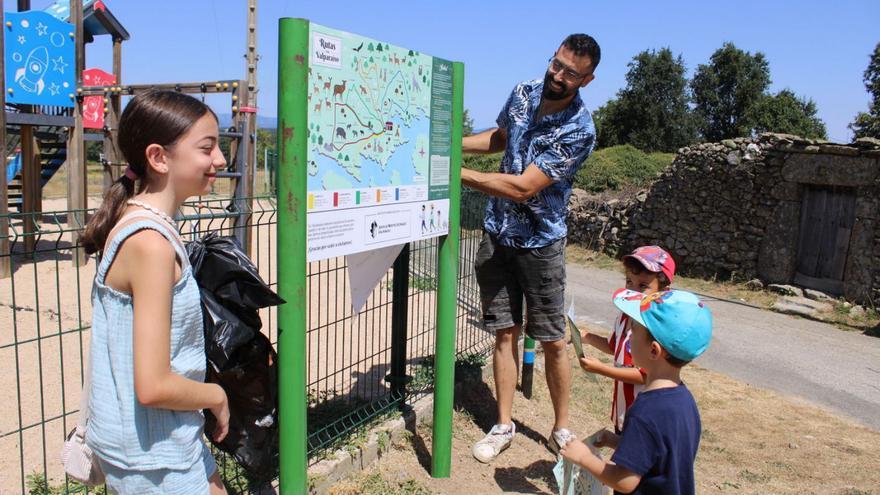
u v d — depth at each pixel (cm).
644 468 214
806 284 1107
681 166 1289
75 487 300
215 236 218
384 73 279
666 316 216
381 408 391
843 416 580
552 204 359
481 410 456
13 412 395
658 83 4291
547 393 505
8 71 904
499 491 349
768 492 395
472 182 345
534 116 363
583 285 1160
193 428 192
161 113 179
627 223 1398
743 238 1191
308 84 239
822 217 1091
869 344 867
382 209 287
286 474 262
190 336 188
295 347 252
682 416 215
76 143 978
